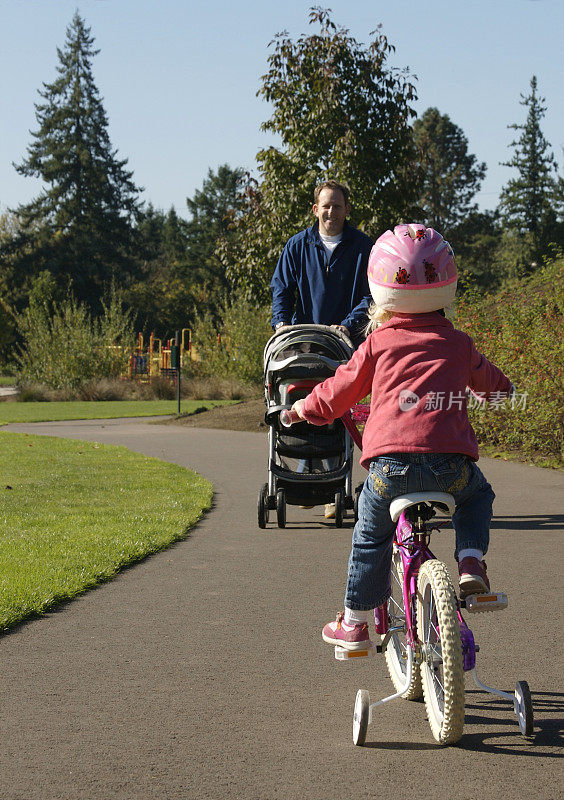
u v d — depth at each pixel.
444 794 3.18
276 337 7.55
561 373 12.15
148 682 4.37
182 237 124.25
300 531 8.23
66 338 38.62
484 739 3.67
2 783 3.29
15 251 88.75
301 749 3.59
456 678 3.30
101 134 92.62
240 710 4.02
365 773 3.36
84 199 90.75
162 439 17.02
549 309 13.23
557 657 4.67
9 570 6.42
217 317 83.81
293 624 5.33
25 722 3.87
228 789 3.23
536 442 12.84
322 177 18.47
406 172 18.98
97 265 87.12
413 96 18.70
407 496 3.41
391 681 4.42
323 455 8.12
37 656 4.76
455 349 3.60
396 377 3.57
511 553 7.14
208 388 34.69
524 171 95.00
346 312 7.72
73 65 92.44
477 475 3.57
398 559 4.08
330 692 4.25
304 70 18.53
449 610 3.33
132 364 40.25
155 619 5.44
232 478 11.64
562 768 3.38
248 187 19.09
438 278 3.60
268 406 8.00
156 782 3.29
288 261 7.73
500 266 88.75
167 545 7.57
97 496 10.09
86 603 5.81
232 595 5.99
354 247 7.64
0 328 68.75
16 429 20.23
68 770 3.39
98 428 20.23
